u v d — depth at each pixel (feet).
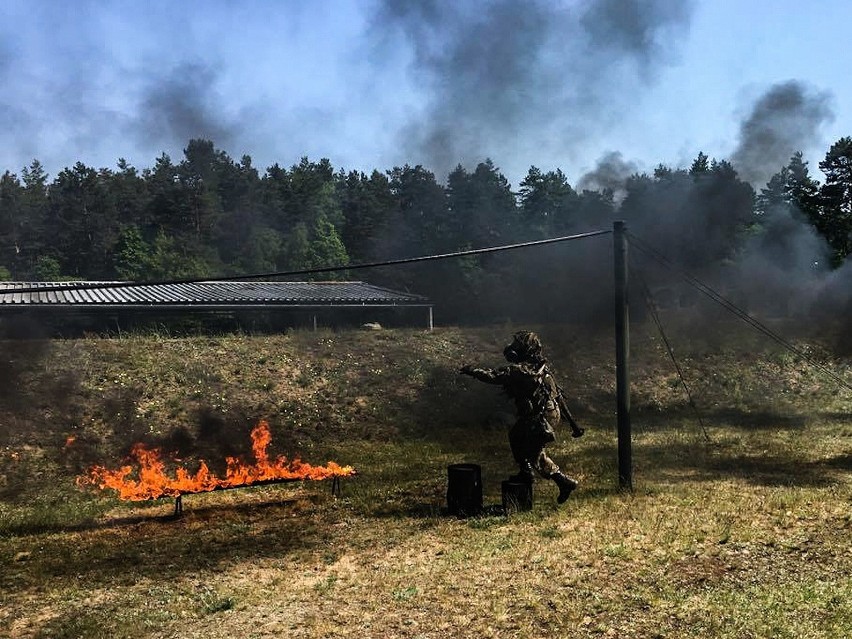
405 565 28.94
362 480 45.91
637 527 32.12
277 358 78.13
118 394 63.57
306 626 23.13
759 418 68.69
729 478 42.70
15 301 85.30
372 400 70.03
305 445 57.52
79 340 78.33
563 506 36.78
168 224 254.27
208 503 41.45
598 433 61.93
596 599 23.90
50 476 47.73
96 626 23.59
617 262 39.88
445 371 78.84
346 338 88.79
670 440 58.08
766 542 29.30
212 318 96.84
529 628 21.99
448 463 51.01
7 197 290.35
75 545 33.60
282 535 34.37
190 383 68.39
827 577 25.14
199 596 26.21
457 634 21.89
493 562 28.32
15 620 24.70
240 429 59.36
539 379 37.58
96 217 273.75
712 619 21.89
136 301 88.69
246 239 257.55
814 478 42.27
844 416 68.95
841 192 143.64
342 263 215.72
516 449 37.37
